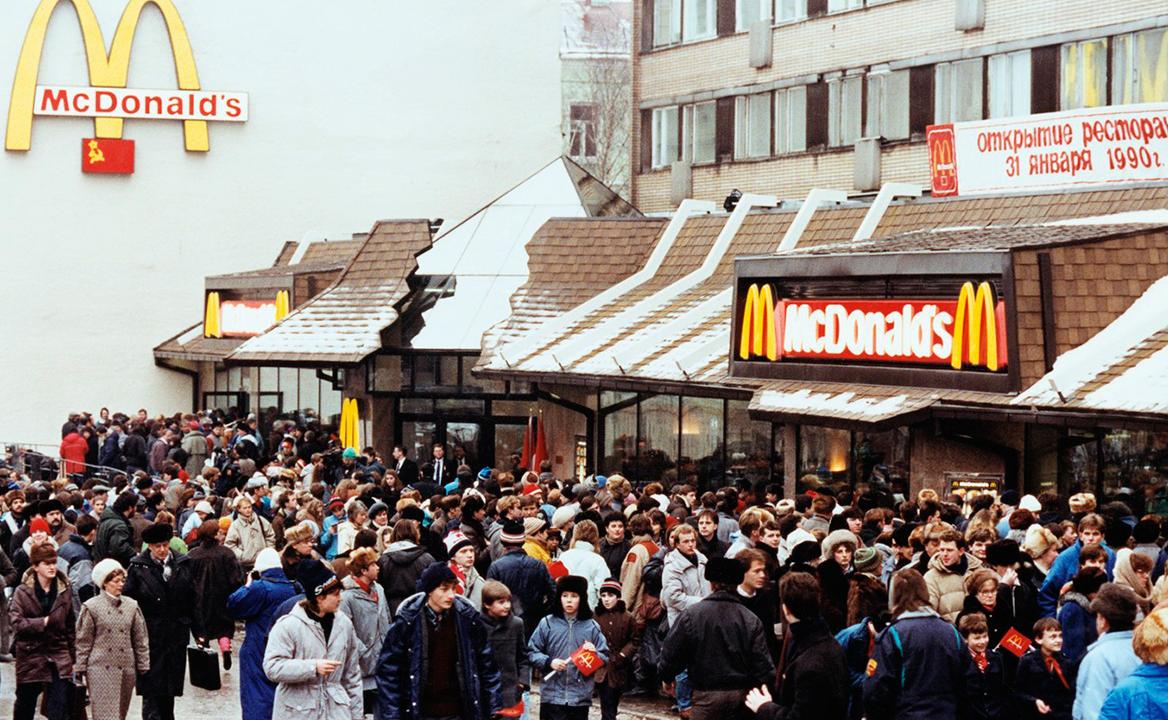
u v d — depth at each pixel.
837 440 29.33
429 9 61.38
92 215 58.59
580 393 38.03
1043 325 25.12
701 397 33.00
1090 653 12.14
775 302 29.91
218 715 19.89
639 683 20.81
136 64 58.81
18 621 17.91
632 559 19.42
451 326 42.34
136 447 45.03
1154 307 25.38
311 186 60.44
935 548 16.27
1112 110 32.44
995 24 45.78
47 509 23.08
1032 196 32.66
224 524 23.95
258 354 43.47
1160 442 23.84
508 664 15.80
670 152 58.41
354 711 14.83
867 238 33.94
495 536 21.14
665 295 37.34
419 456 43.84
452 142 61.62
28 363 58.09
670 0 58.19
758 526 17.69
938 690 12.66
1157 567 16.88
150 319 59.03
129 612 17.64
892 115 49.19
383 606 16.38
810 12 52.09
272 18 59.97
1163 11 41.06
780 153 53.38
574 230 41.44
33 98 57.91
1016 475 26.30
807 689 11.91
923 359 26.50
